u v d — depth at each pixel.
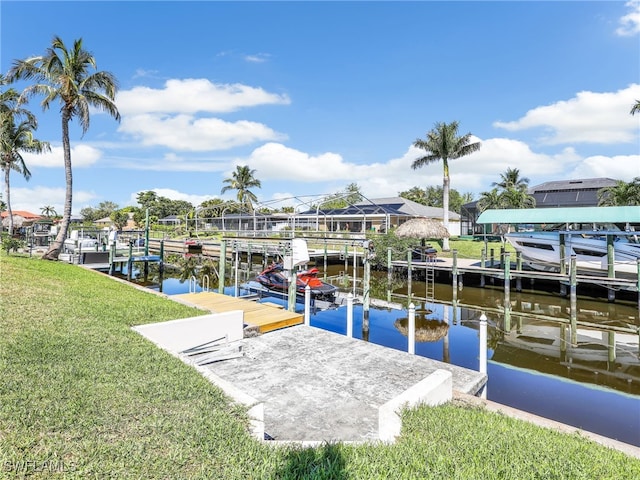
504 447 3.33
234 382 5.86
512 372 9.19
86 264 21.41
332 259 27.41
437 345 11.27
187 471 2.55
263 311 9.96
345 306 14.67
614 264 14.98
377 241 23.06
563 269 15.92
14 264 13.04
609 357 10.24
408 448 3.21
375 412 4.95
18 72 17.11
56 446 2.66
